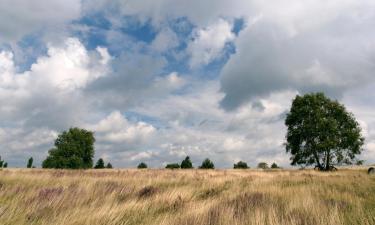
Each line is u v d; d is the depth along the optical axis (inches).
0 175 579.2
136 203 325.7
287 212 277.3
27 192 366.0
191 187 508.4
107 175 779.4
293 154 2181.3
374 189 498.0
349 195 403.5
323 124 1991.9
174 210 304.0
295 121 2159.2
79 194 366.6
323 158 2054.6
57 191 371.2
